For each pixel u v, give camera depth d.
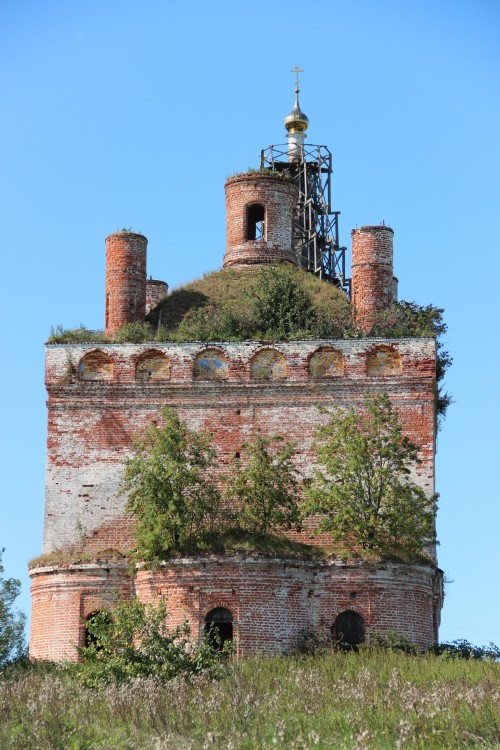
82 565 97.50
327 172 132.38
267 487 96.56
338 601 94.25
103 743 65.75
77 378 103.88
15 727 70.25
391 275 109.69
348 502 95.56
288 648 92.75
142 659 82.75
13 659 96.00
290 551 94.38
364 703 70.56
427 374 102.00
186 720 69.31
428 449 100.88
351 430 97.44
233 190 117.56
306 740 64.12
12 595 98.81
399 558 95.12
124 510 101.31
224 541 94.25
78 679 83.94
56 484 102.25
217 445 102.19
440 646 95.06
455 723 65.88
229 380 103.00
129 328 106.31
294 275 111.88
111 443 102.81
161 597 93.56
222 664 82.12
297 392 102.56
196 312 108.69
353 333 104.56
